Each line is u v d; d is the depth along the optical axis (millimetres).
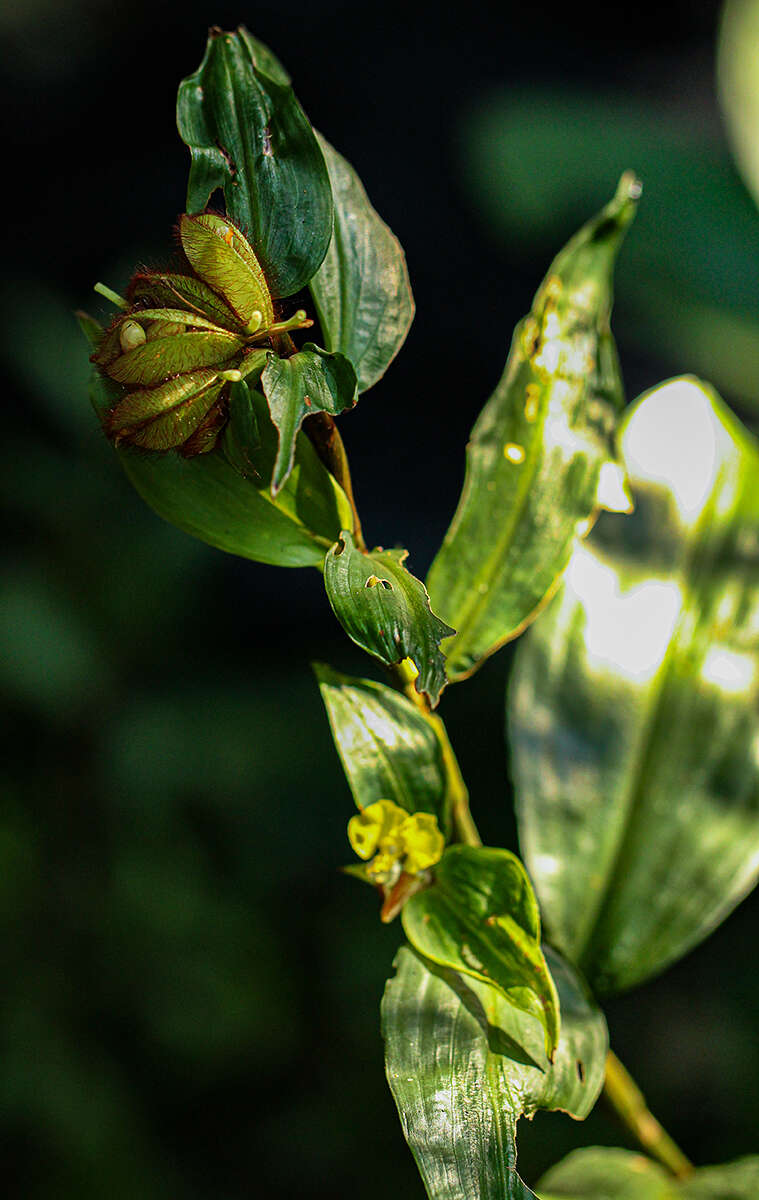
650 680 543
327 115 2916
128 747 1602
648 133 1611
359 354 491
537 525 511
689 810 534
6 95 2678
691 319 1437
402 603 475
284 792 1772
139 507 1701
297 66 2873
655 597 548
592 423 515
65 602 1603
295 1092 1559
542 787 537
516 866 490
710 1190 521
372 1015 1584
